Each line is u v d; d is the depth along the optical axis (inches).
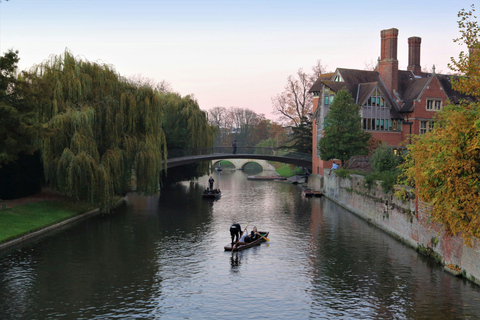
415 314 775.1
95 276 983.6
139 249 1210.6
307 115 3666.3
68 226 1494.8
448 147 907.4
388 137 2628.0
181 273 1011.3
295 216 1755.7
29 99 1380.4
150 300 848.9
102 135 1658.5
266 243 1294.3
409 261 1091.3
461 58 1016.9
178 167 3070.9
